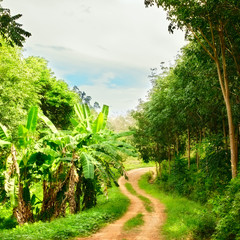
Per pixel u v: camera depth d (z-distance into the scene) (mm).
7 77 18094
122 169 15531
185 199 20062
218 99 16125
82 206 15859
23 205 11648
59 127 34281
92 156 14617
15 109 17125
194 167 27375
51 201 12656
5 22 5012
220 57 13617
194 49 14086
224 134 19234
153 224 11234
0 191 11969
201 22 10578
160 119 24688
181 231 8828
